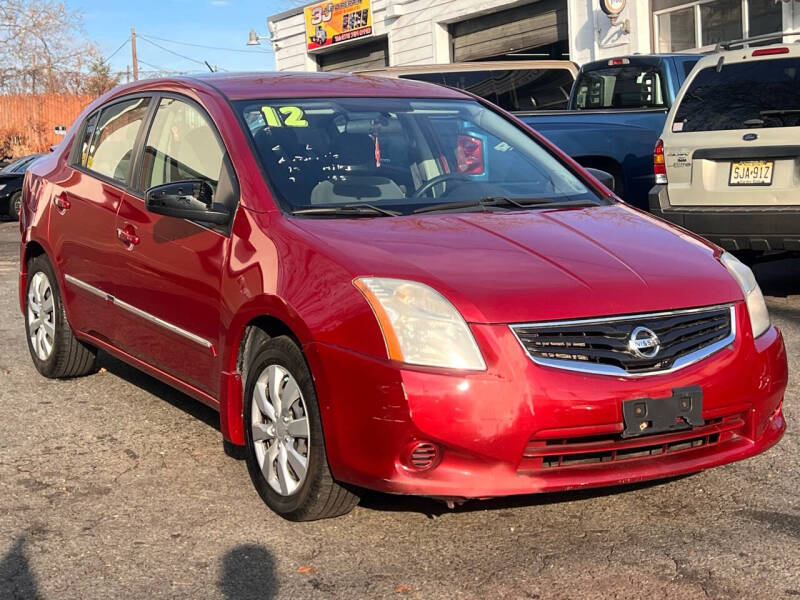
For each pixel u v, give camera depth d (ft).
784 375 13.02
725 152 25.77
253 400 13.24
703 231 26.21
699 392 11.82
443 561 11.63
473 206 14.58
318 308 11.96
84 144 19.17
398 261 12.03
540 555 11.72
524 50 63.21
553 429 11.23
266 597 10.84
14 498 13.83
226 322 13.58
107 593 10.98
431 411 11.07
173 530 12.66
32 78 136.56
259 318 13.21
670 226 14.53
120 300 16.70
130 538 12.43
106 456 15.52
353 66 80.59
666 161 26.99
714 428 12.26
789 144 24.82
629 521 12.66
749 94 25.76
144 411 17.85
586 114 34.47
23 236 20.29
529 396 11.16
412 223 13.48
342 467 11.73
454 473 11.25
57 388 19.52
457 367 11.17
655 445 11.98
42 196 19.69
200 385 14.78
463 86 40.52
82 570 11.55
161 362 15.87
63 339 19.35
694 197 26.45
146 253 15.70
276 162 14.48
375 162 15.08
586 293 11.71
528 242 12.89
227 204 14.26
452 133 16.28
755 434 12.64
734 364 12.21
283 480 12.78
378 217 13.78
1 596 10.93
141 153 16.84
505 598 10.68
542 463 11.50
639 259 12.66
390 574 11.33
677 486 13.78
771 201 25.18
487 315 11.33
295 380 12.38
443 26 68.90
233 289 13.47
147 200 14.29
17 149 132.98
